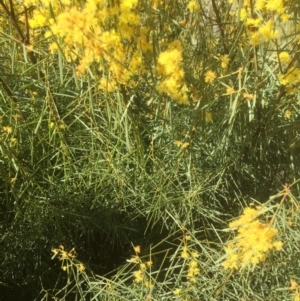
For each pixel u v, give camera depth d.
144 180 1.55
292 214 1.32
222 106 1.52
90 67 1.33
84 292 1.58
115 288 1.45
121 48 1.20
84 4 1.15
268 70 1.49
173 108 1.53
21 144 1.55
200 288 1.34
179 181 1.55
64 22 1.04
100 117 1.48
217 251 1.46
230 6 1.59
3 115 1.46
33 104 1.51
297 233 1.27
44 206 1.56
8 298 1.67
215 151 1.59
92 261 1.70
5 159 1.52
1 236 1.60
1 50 1.61
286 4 1.31
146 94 1.58
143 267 1.36
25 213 1.55
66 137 1.57
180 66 1.29
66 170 1.59
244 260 1.18
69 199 1.57
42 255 1.67
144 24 1.29
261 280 1.38
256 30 1.44
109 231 1.60
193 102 1.46
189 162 1.52
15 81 1.51
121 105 1.34
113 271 1.61
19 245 1.60
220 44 1.64
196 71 1.51
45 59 1.36
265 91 1.58
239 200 1.58
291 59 1.47
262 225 1.13
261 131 1.64
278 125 1.65
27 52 1.48
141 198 1.58
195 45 1.58
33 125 1.53
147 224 1.67
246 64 1.45
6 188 1.48
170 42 1.46
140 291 1.38
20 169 1.48
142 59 1.29
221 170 1.59
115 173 1.49
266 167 1.76
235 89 1.52
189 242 1.58
